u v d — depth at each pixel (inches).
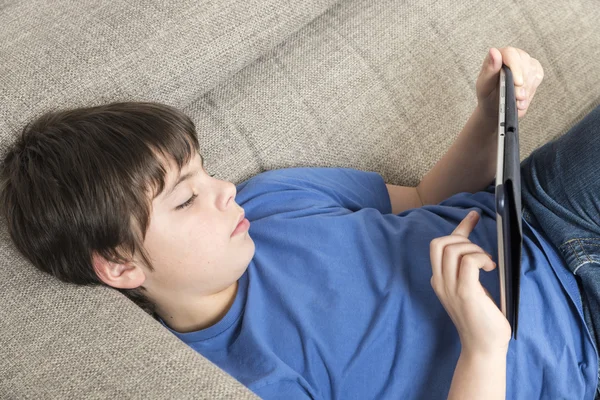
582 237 29.9
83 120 28.0
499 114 26.9
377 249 32.1
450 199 36.4
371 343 28.9
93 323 23.6
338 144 40.0
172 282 29.1
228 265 29.1
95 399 21.0
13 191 27.5
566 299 30.1
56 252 27.0
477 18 45.6
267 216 34.4
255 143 37.7
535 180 32.5
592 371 29.1
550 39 47.7
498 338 26.1
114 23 33.4
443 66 43.6
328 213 34.3
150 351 22.4
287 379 27.8
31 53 31.7
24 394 21.7
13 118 30.2
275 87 39.1
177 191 27.6
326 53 40.9
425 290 30.2
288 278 31.4
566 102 47.6
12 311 24.3
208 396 20.8
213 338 30.3
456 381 26.4
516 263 23.7
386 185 39.8
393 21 43.3
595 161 29.8
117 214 26.2
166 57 33.7
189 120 30.2
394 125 41.7
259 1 36.9
